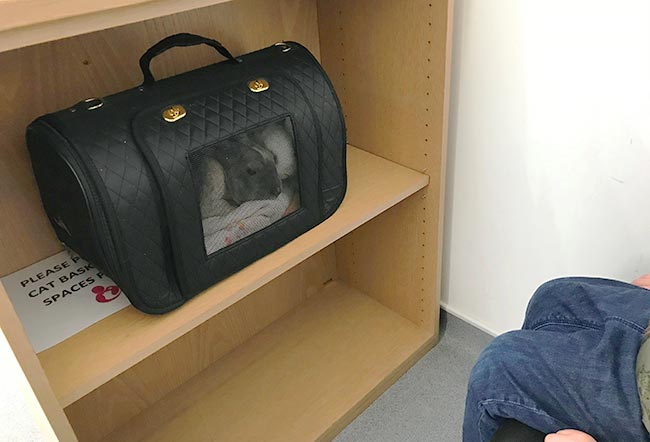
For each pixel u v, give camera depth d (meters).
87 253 0.81
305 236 0.96
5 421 1.22
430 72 0.99
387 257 1.28
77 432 1.06
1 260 0.87
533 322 0.80
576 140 0.92
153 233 0.76
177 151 0.76
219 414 1.14
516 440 0.64
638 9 0.78
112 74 0.88
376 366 1.22
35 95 0.82
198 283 0.83
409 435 1.12
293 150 0.90
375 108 1.12
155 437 1.10
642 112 0.83
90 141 0.71
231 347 1.28
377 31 1.03
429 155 1.07
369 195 1.05
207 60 0.99
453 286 1.28
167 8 0.66
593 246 0.99
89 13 0.59
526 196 1.04
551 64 0.90
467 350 1.28
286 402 1.16
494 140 1.03
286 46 0.96
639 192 0.89
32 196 0.87
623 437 0.64
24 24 0.55
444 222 1.21
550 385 0.67
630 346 0.67
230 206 0.84
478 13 0.95
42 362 0.75
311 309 1.37
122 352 0.76
